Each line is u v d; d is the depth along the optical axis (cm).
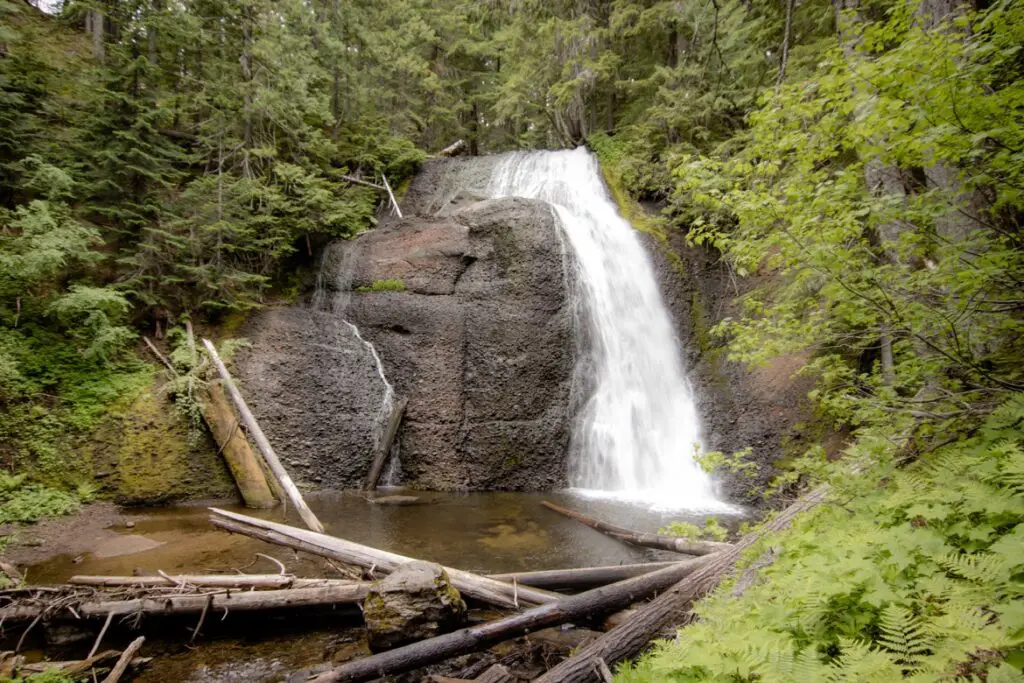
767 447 1079
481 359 1248
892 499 354
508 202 1374
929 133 340
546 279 1268
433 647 441
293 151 1598
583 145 2066
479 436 1187
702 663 251
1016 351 427
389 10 2205
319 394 1173
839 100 384
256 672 466
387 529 862
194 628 533
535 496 1091
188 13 1300
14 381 929
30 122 1117
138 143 1127
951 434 434
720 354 1310
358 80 2028
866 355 901
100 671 460
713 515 940
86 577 577
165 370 1089
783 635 252
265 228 1384
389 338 1301
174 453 995
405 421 1219
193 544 763
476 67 2839
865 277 404
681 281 1444
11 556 715
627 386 1303
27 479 866
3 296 995
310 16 1777
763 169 444
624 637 401
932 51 330
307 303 1439
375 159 1827
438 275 1342
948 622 204
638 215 1611
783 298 646
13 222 937
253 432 1009
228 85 1374
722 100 1410
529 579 589
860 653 205
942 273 388
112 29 1552
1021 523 261
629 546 776
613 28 1683
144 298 1112
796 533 420
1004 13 320
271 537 643
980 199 460
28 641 516
